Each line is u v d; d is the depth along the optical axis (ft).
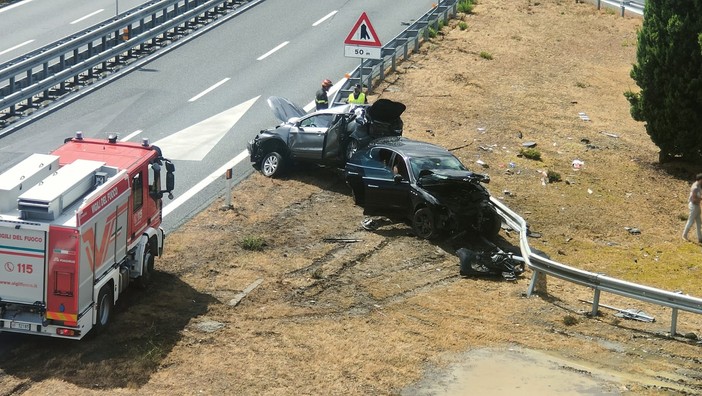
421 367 71.82
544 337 78.43
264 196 109.60
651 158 140.46
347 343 75.15
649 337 79.61
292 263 91.97
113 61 160.25
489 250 98.94
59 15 189.37
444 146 131.95
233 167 117.29
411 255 95.96
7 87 133.39
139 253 80.74
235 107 139.54
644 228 113.91
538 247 103.50
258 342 74.74
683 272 100.99
